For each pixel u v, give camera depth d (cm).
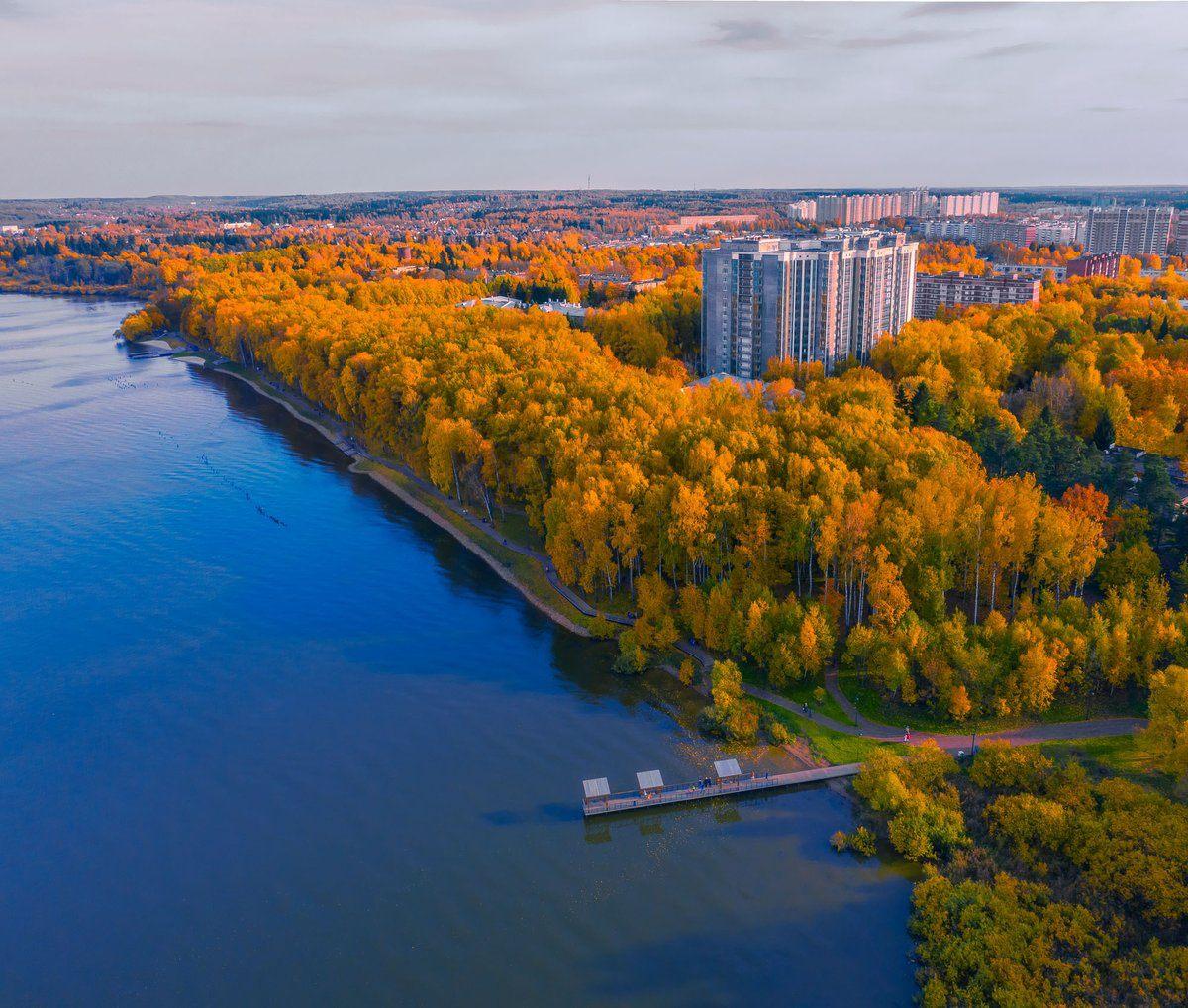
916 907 8281
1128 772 9556
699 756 10688
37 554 16650
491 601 14600
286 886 9062
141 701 12162
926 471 13738
